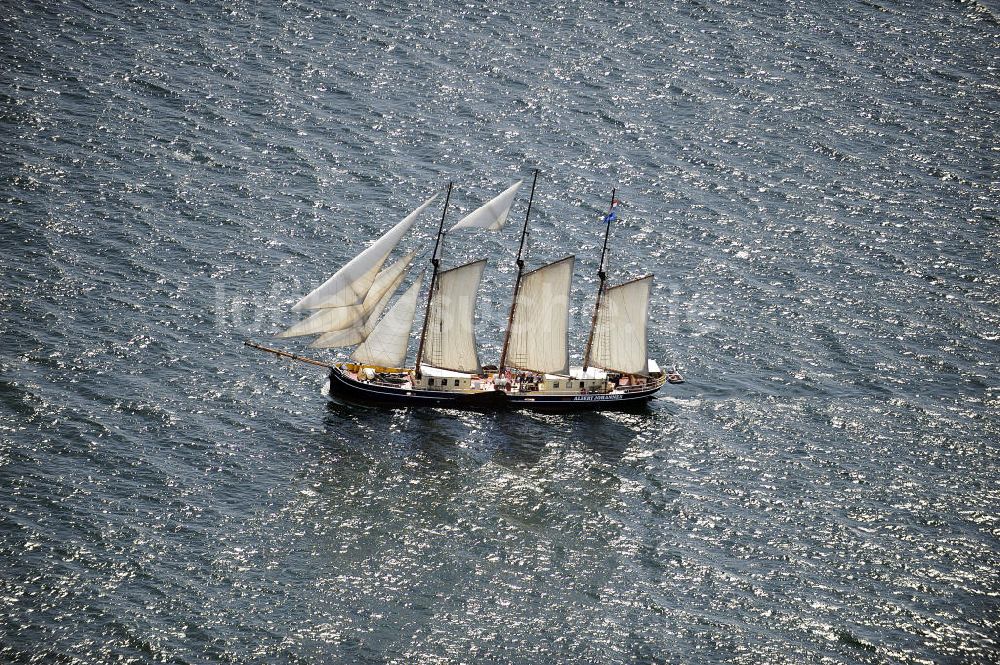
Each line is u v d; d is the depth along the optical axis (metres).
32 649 199.25
